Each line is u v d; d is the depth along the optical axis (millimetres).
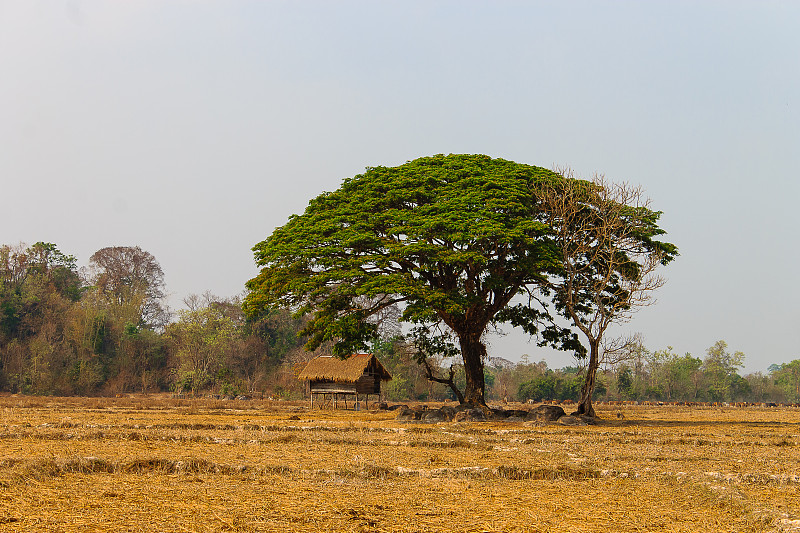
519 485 18328
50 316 100625
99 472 18812
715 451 25531
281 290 40781
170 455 21562
